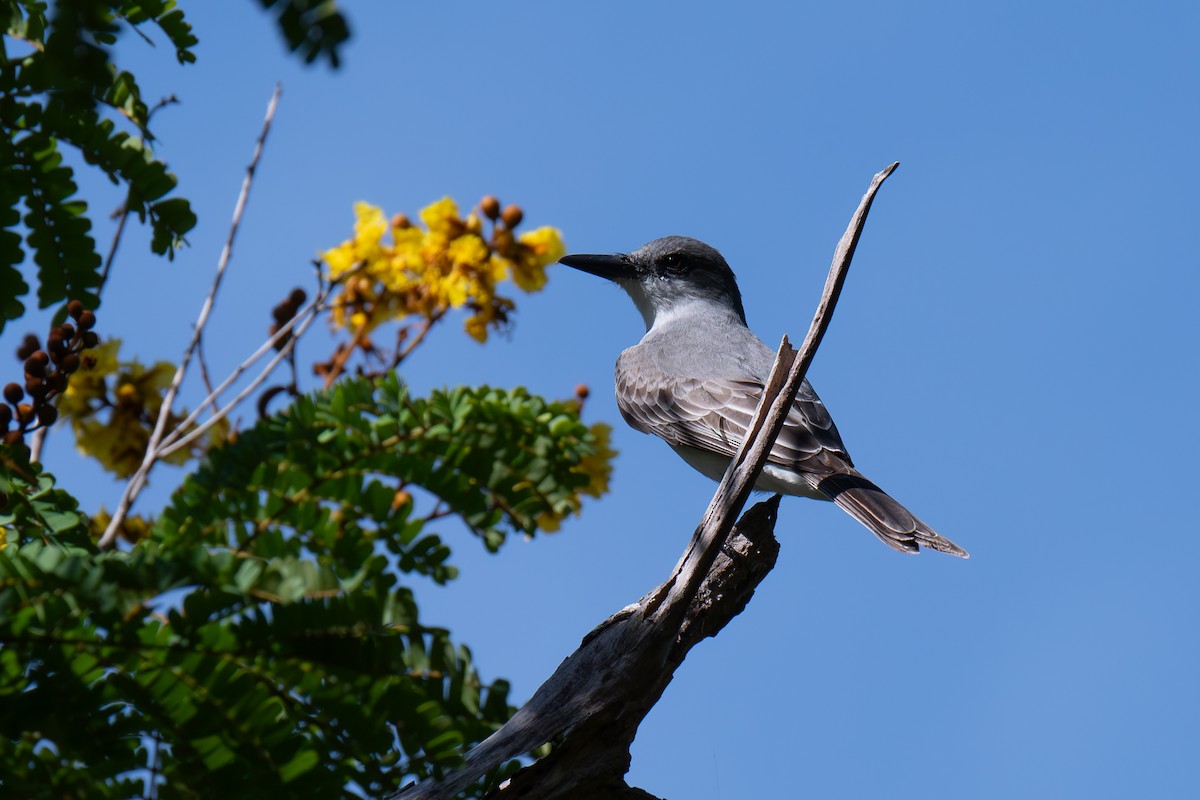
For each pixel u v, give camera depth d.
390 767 6.52
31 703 5.98
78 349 7.54
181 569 6.14
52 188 7.48
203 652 6.14
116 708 6.16
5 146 7.31
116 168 7.57
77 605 5.93
